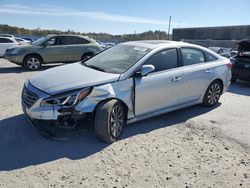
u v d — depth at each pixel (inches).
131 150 170.7
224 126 217.8
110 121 174.4
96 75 183.0
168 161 159.9
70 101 165.5
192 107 260.5
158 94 203.6
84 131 192.9
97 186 133.6
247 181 144.5
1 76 400.2
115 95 178.5
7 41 688.4
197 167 155.0
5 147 167.6
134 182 138.2
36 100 166.9
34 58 477.1
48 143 174.6
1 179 135.9
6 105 245.1
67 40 504.1
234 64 404.8
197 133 201.3
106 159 158.7
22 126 198.1
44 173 142.4
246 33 2026.3
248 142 190.7
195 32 2380.7
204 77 239.3
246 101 298.5
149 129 203.9
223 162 162.1
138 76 190.9
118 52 218.7
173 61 216.7
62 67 210.5
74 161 155.2
